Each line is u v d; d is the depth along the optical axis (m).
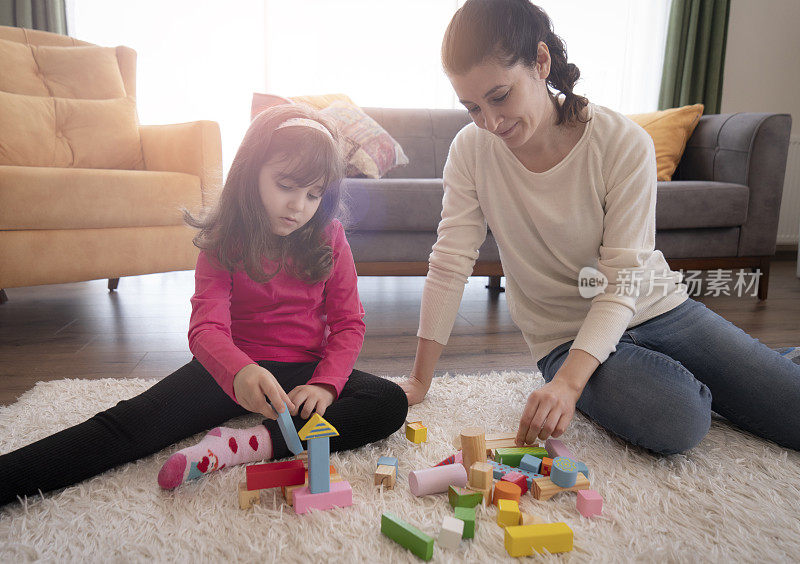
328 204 1.00
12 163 2.12
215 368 0.87
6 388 1.29
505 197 1.08
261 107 2.35
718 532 0.74
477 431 0.87
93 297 2.29
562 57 0.95
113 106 2.38
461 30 0.81
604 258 1.00
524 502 0.81
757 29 3.58
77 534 0.72
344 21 3.25
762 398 0.99
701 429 0.92
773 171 2.32
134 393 1.21
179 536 0.71
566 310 1.11
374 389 0.98
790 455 0.98
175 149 2.21
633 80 3.55
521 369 1.48
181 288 2.50
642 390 0.93
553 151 1.01
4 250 1.68
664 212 2.25
